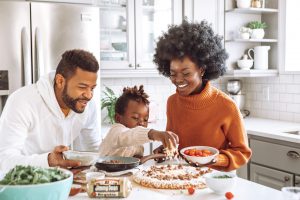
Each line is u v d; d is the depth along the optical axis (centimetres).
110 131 173
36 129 156
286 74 340
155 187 125
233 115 160
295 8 347
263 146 284
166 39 161
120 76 314
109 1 306
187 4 331
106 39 308
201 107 162
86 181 124
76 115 168
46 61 260
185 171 139
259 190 124
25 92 155
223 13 347
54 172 104
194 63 157
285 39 344
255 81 375
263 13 363
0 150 140
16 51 252
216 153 147
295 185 260
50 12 261
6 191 92
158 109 355
